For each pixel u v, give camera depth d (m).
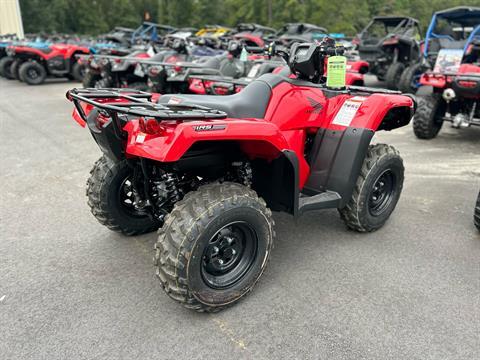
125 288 2.69
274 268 2.91
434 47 9.80
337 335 2.27
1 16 23.97
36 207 3.91
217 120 2.19
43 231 3.44
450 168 5.14
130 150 2.17
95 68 9.24
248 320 2.39
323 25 35.78
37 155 5.53
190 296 2.25
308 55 2.88
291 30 15.00
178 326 2.35
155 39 18.47
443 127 7.53
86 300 2.56
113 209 3.12
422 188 4.45
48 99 10.14
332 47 3.04
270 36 15.01
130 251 3.14
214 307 2.39
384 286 2.71
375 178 3.19
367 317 2.41
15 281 2.75
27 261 3.00
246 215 2.33
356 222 3.24
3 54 13.98
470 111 6.11
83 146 5.98
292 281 2.76
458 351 2.16
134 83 8.52
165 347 2.19
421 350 2.17
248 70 6.94
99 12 38.59
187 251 2.15
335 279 2.78
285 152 2.48
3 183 4.50
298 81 2.98
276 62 5.61
